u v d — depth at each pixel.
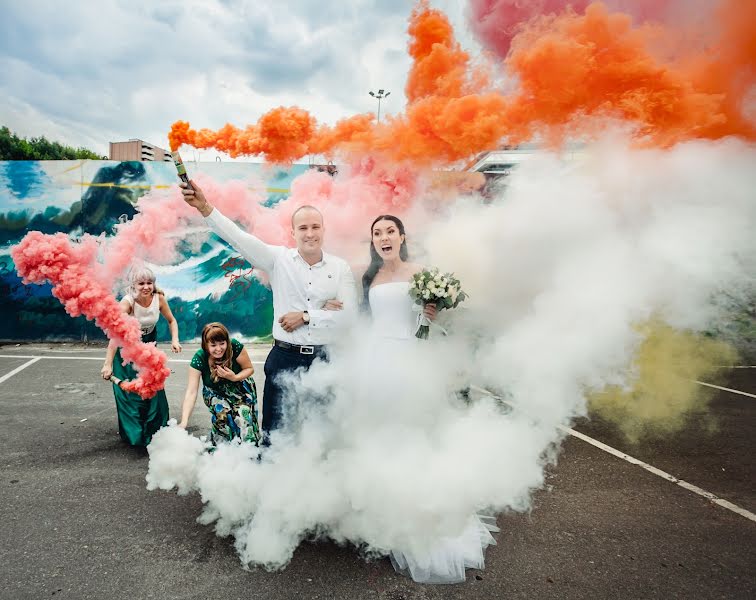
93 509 3.03
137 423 3.92
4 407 5.02
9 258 8.39
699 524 3.00
